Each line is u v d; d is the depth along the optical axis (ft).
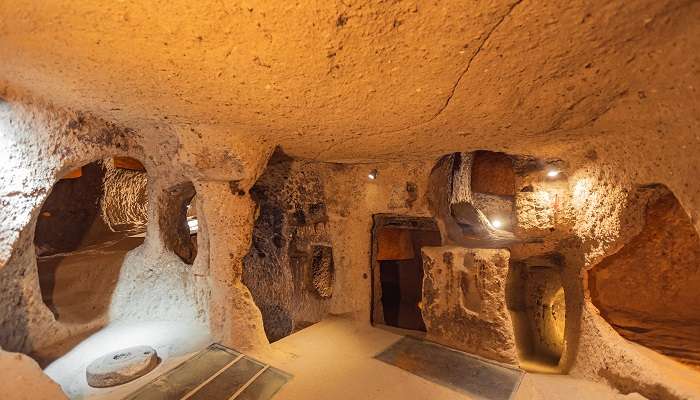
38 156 9.04
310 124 8.51
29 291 10.11
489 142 9.41
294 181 15.01
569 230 10.57
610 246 8.94
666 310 13.76
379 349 11.29
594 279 13.46
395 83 6.11
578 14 4.27
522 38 4.76
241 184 10.73
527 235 11.49
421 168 12.46
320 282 16.25
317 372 9.77
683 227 13.37
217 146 9.69
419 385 9.16
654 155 6.98
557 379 9.69
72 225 19.16
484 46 4.97
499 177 24.45
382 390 8.93
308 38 4.90
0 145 8.25
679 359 9.34
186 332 12.19
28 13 4.67
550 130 8.00
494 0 4.08
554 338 16.08
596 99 6.33
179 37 5.02
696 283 13.60
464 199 22.39
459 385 9.18
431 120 7.72
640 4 4.08
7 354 7.15
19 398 6.64
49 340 10.71
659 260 14.01
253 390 8.79
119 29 4.92
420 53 5.19
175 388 8.78
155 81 6.70
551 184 10.86
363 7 4.25
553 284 16.31
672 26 4.42
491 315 10.62
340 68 5.70
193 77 6.34
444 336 11.64
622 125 7.09
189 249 15.60
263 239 16.63
